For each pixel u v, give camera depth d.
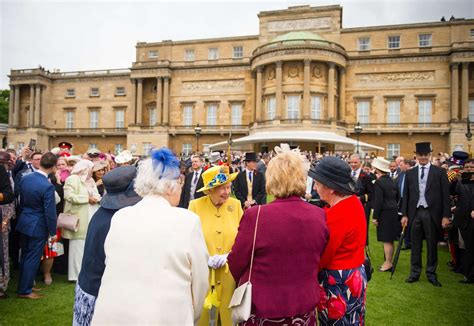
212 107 50.53
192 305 2.88
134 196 3.67
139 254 2.69
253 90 47.00
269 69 44.38
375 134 45.22
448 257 10.45
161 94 51.53
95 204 7.96
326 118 42.91
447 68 42.78
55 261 8.35
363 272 3.60
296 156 3.40
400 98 44.06
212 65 50.12
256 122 44.31
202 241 2.89
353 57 45.12
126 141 55.88
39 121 56.91
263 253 3.03
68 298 6.67
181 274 2.70
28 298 6.63
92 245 3.56
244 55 50.56
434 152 43.28
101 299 2.70
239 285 3.22
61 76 58.34
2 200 6.01
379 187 8.96
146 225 2.78
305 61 41.44
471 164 8.02
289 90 42.53
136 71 52.16
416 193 7.91
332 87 42.25
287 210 3.14
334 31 46.94
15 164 9.73
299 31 46.16
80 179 7.62
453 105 41.56
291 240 3.02
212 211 4.93
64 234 7.57
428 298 6.86
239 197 10.95
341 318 3.46
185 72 51.41
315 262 3.17
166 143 50.69
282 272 3.01
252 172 11.29
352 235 3.49
